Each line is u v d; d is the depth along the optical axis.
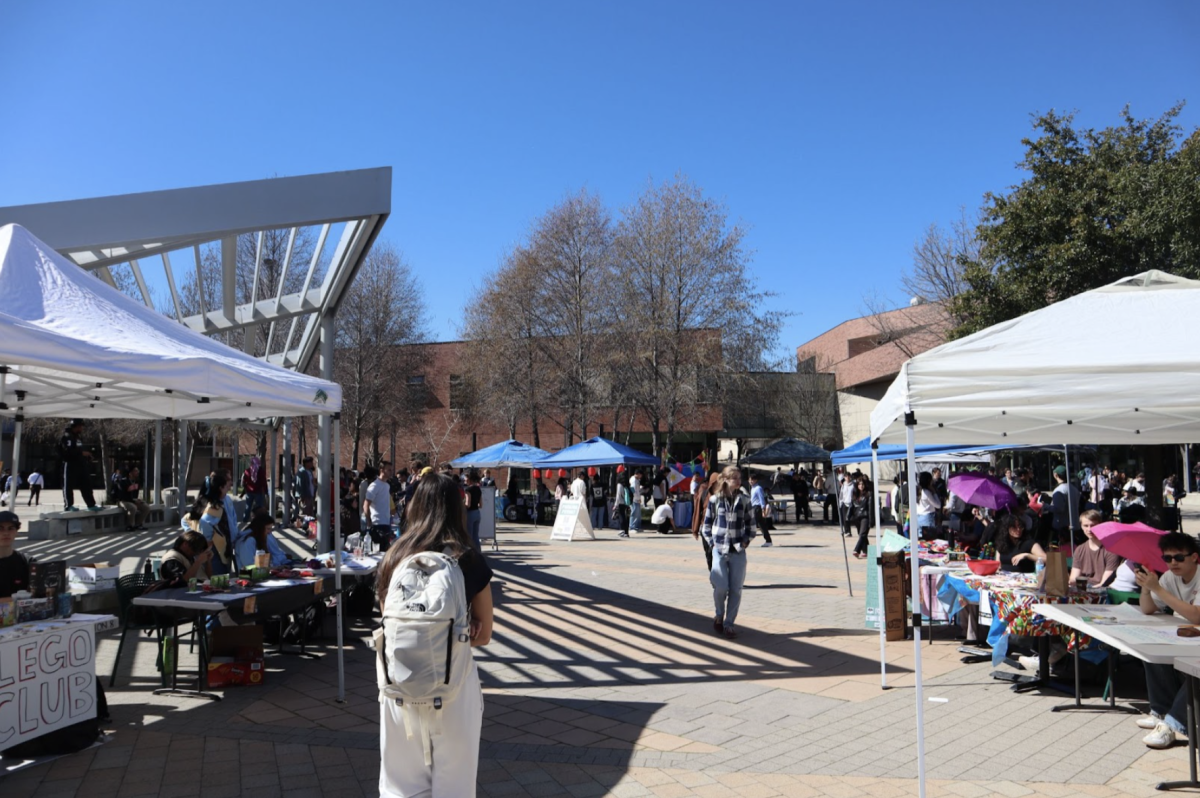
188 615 7.13
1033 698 6.63
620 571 14.88
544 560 16.89
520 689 7.03
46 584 5.63
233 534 10.15
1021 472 24.17
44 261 6.37
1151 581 5.83
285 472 24.25
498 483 44.62
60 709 5.27
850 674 7.45
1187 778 4.84
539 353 34.09
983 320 21.75
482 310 35.88
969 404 5.30
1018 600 6.84
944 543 10.34
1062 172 21.36
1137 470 32.94
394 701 3.28
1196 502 30.42
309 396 6.92
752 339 31.58
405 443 44.97
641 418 42.28
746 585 12.95
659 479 27.81
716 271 31.70
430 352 43.03
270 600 7.11
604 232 33.78
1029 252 21.44
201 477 43.31
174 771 5.02
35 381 7.60
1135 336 5.62
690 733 5.83
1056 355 5.45
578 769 5.11
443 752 3.28
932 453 13.48
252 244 28.70
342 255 12.66
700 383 31.50
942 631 9.35
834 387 49.97
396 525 14.74
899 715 6.21
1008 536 8.77
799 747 5.51
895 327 39.88
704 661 7.98
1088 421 7.13
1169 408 5.26
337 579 6.70
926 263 30.89
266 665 7.88
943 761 5.20
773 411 45.69
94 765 5.12
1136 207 19.45
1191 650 4.89
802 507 29.20
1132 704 6.38
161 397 8.16
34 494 32.50
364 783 4.84
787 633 9.20
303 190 9.52
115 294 6.83
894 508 17.11
